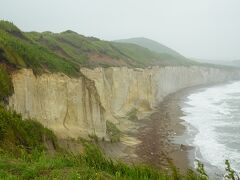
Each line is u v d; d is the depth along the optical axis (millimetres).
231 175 12406
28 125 21750
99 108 35094
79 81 33938
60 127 29906
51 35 56562
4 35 29469
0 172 10094
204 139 41062
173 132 44531
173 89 92188
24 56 28531
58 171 10789
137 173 12945
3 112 18797
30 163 11531
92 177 10883
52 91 30141
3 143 15367
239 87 111062
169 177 13258
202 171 13602
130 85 56844
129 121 48688
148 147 36938
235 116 57000
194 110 63219
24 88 25734
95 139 32719
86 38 67000
